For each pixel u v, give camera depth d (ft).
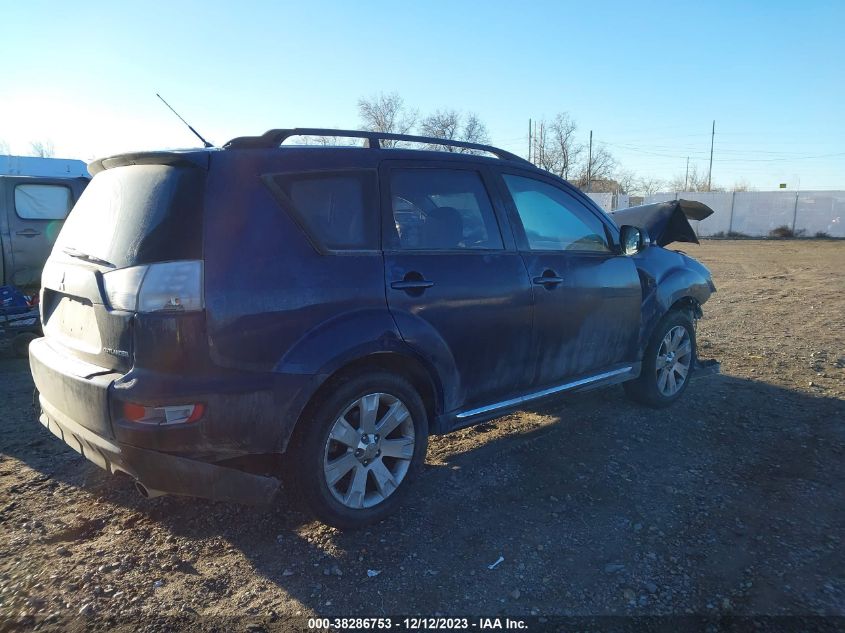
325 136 11.03
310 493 10.07
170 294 8.89
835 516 11.48
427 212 11.94
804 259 70.33
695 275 17.90
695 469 13.35
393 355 10.96
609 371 15.44
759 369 21.01
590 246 15.12
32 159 56.13
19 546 10.30
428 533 10.85
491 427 15.84
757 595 9.25
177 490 9.29
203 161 9.57
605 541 10.63
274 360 9.48
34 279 26.99
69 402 9.82
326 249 10.28
